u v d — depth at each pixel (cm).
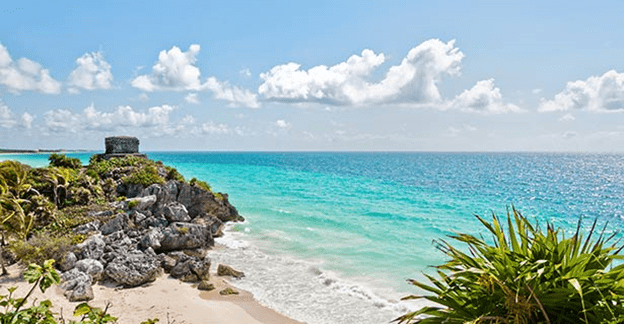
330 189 8631
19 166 3556
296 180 10762
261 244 3675
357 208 5931
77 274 2411
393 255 3353
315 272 2906
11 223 2794
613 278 517
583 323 510
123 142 5647
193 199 4378
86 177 4219
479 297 560
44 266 526
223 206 4569
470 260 581
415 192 8556
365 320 2153
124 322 2044
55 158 4912
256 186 8856
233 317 2184
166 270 2817
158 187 4188
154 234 3189
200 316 2177
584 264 523
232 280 2736
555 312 523
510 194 8769
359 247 3600
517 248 573
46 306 524
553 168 19712
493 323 525
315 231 4231
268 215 5091
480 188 9844
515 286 530
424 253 3425
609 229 5181
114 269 2536
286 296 2475
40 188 3750
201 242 3400
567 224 5541
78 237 2933
